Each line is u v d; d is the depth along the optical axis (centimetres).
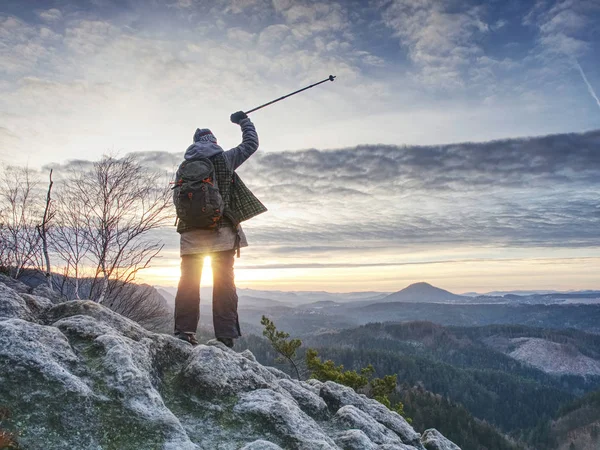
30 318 386
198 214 454
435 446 475
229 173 488
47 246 714
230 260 496
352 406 427
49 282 671
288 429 323
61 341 320
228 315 486
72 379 280
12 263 709
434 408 13600
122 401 289
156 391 314
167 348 403
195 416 334
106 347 334
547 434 17725
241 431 320
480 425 12962
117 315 415
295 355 1652
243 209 499
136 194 746
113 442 264
